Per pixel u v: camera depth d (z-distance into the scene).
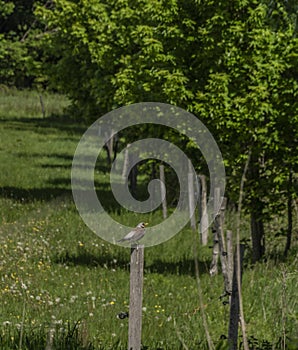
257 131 27.88
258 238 28.86
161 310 20.22
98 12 42.41
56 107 118.12
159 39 30.86
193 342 16.67
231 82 29.14
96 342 15.77
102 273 24.89
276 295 20.92
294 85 27.61
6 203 40.31
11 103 117.75
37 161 65.00
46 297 20.70
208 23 29.16
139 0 33.72
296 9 29.52
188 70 30.69
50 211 37.44
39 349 14.20
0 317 17.77
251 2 29.30
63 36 44.75
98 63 41.19
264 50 28.50
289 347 9.23
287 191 28.48
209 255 29.86
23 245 28.22
